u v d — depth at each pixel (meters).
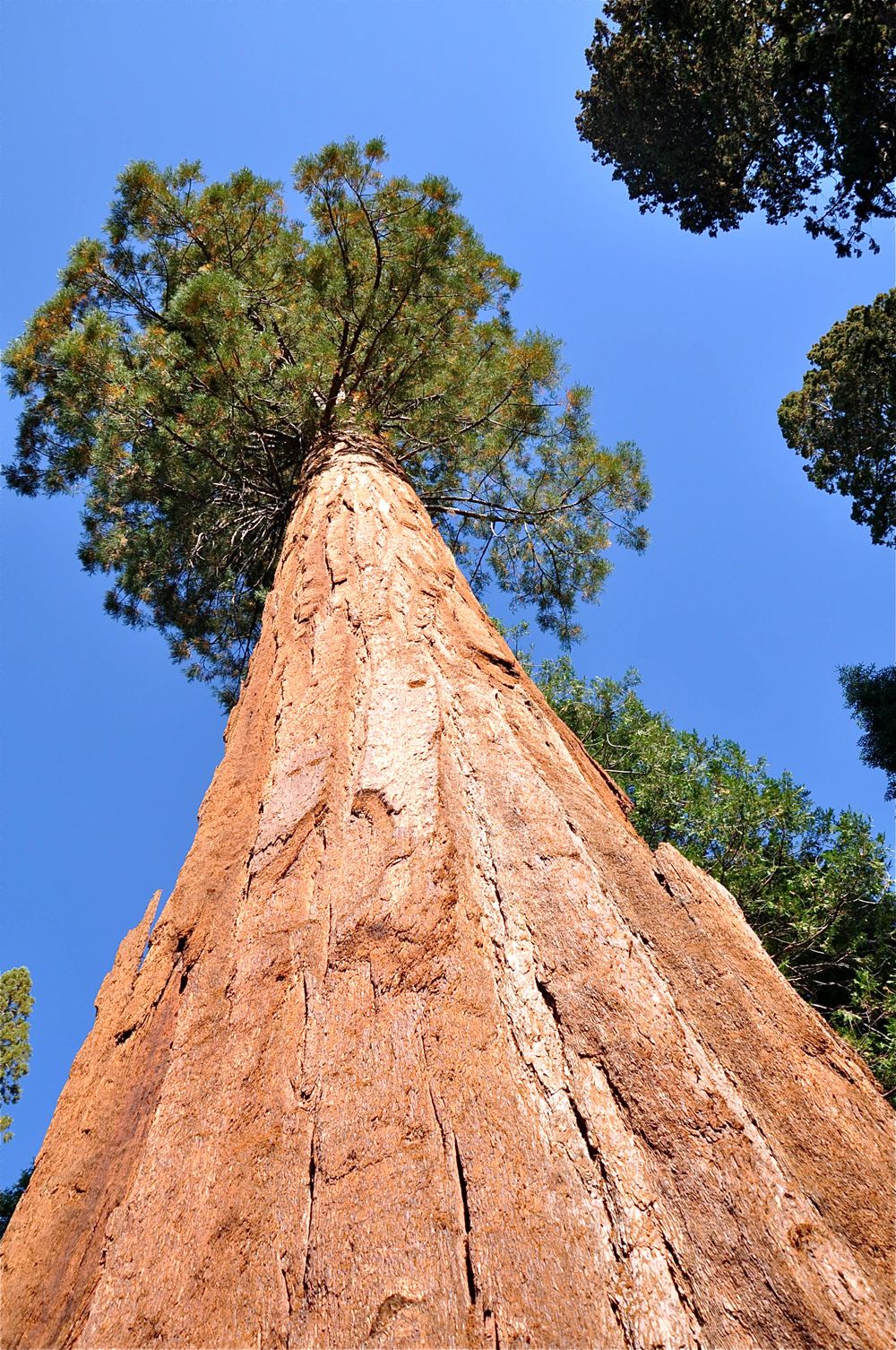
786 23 13.36
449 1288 1.67
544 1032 2.22
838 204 14.85
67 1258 2.21
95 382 8.90
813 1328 1.60
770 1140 1.96
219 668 13.16
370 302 9.18
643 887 2.69
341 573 5.02
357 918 2.58
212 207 10.24
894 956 7.28
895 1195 1.90
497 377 10.59
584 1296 1.66
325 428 8.75
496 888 2.69
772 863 7.75
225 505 10.27
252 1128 2.16
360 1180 1.90
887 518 17.88
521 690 4.00
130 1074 2.71
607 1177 1.88
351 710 3.65
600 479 11.90
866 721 17.70
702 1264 1.71
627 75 15.91
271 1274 1.81
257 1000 2.52
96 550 11.63
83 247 10.59
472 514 11.98
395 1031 2.22
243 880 3.11
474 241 10.36
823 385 18.05
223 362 8.22
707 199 16.78
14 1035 11.78
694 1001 2.31
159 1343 1.76
